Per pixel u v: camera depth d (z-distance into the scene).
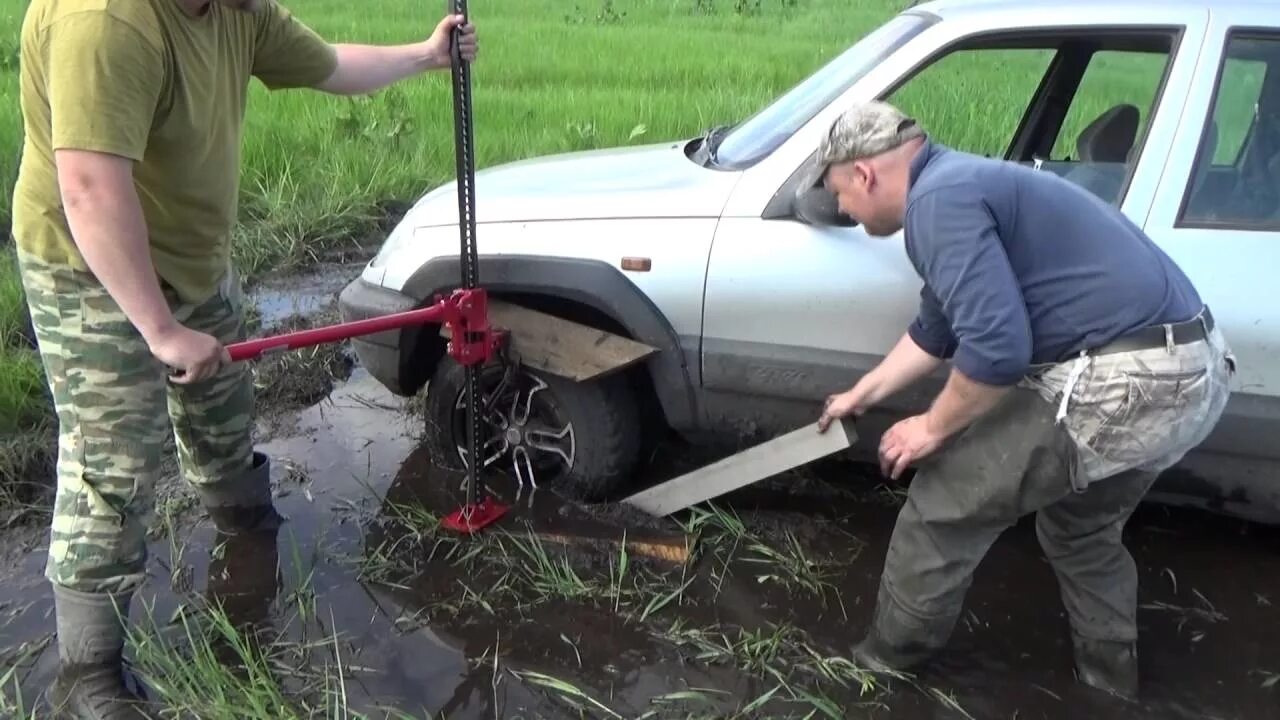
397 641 2.84
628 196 3.16
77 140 2.07
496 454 3.52
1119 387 2.20
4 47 9.17
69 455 2.52
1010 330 2.12
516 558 3.17
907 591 2.56
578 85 9.19
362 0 13.66
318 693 2.63
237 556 3.19
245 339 2.99
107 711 2.54
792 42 11.83
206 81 2.36
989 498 2.37
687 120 7.64
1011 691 2.70
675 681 2.71
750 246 2.97
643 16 14.41
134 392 2.48
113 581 2.58
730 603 3.01
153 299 2.24
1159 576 3.15
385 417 4.12
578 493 3.40
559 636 2.87
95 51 2.05
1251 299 2.71
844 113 2.34
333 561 3.18
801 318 2.96
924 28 3.01
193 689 2.57
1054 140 3.46
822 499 3.50
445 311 2.95
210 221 2.56
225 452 3.10
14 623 2.87
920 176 2.24
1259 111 2.78
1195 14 2.80
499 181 3.51
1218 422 2.79
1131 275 2.21
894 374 2.64
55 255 2.34
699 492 3.20
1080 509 2.52
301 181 6.36
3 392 3.76
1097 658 2.67
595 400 3.27
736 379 3.07
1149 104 2.92
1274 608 3.02
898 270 2.85
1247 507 2.97
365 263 5.77
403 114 7.48
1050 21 2.88
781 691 2.67
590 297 3.11
